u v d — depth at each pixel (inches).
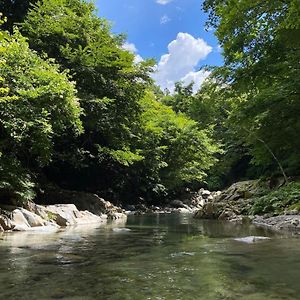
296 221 432.8
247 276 165.8
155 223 542.3
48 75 495.5
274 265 191.5
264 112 615.8
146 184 1133.7
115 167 999.0
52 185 724.0
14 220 404.2
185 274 170.7
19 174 487.2
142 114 1015.0
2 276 165.0
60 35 758.5
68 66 756.6
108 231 397.1
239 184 816.3
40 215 474.6
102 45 810.8
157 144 1158.3
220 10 343.3
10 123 440.5
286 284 150.6
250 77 471.2
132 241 302.2
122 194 1075.9
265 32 398.0
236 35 403.2
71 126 649.0
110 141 853.2
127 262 202.7
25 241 294.7
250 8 318.0
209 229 425.7
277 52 434.0
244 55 457.7
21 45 495.5
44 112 467.5
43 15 780.0
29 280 157.5
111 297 132.6
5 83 444.8
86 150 850.1
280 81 558.3
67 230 407.8
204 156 1341.0
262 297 131.6
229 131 1280.8
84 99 708.7
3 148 497.7
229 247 261.6
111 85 836.6
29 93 454.6
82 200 706.2
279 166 789.2
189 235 353.1
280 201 577.0
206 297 131.9
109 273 173.0
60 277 163.8
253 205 624.7
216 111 1015.0
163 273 173.2
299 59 460.4
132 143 971.3
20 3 805.2
